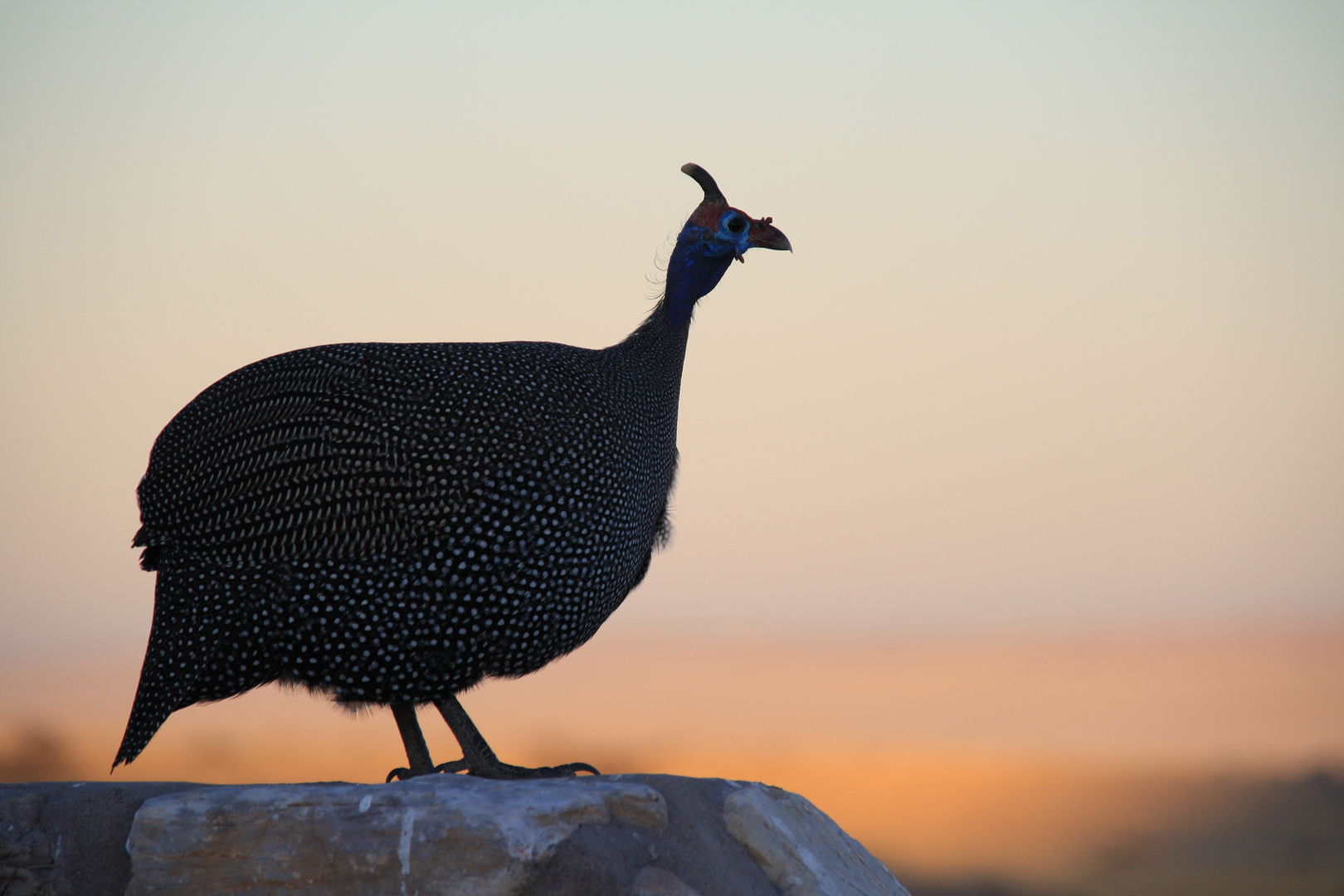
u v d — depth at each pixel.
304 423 9.87
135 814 9.09
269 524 9.73
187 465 10.06
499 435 9.98
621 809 8.81
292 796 8.92
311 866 8.69
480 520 9.82
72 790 9.55
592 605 10.51
